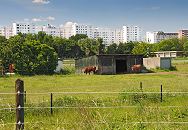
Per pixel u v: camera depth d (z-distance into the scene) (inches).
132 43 6235.2
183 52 5585.6
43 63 2642.7
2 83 1689.2
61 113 618.8
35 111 627.5
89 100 726.5
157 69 2758.4
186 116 560.1
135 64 2640.3
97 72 2551.7
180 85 1342.3
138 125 439.5
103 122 417.4
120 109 646.5
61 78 2070.6
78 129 404.2
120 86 1427.2
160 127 430.0
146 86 1336.1
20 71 2591.0
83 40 6033.5
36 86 1515.7
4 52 2603.3
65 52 6008.9
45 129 457.4
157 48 6737.2
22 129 388.5
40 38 5826.8
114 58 2573.8
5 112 601.3
